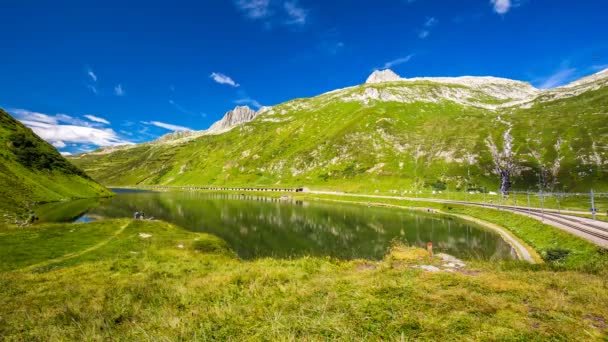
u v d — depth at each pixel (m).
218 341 9.15
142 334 9.94
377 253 47.66
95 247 36.97
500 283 14.76
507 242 51.47
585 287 14.05
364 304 11.88
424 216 86.81
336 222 78.94
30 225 51.19
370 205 120.38
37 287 19.83
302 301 12.83
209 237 50.62
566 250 34.91
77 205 97.00
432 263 21.55
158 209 104.62
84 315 12.70
